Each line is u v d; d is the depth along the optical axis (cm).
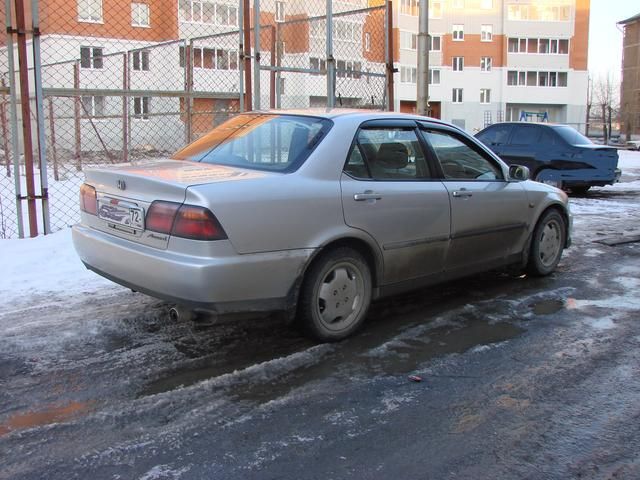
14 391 373
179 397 368
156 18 3291
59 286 577
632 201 1369
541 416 353
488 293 591
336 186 436
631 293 596
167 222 389
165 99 2633
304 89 3102
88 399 364
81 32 2939
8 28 712
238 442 321
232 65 3559
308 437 327
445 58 6225
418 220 488
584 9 6272
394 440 325
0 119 1698
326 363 422
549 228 644
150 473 292
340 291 451
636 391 385
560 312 536
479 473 297
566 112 6397
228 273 379
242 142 480
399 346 454
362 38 2227
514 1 6191
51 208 1066
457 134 551
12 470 293
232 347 446
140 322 491
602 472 298
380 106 1066
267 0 3136
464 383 395
